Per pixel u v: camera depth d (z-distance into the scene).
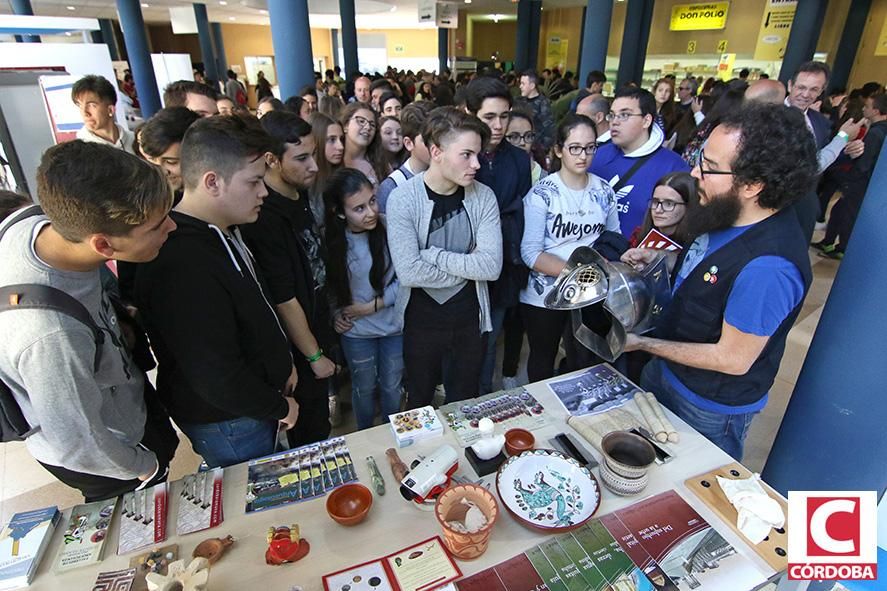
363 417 1.98
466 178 1.35
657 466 1.03
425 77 9.21
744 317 1.00
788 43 6.95
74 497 1.76
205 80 7.97
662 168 1.85
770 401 2.26
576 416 1.18
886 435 1.21
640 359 1.73
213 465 1.21
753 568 0.82
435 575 0.81
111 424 0.98
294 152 1.39
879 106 3.66
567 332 1.91
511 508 0.89
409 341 1.63
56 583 0.80
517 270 1.89
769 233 0.99
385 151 2.47
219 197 1.01
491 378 2.26
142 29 8.36
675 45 10.50
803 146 0.91
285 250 1.36
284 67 3.75
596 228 1.78
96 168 0.72
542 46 14.88
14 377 0.81
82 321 0.82
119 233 0.77
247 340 1.10
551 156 2.42
